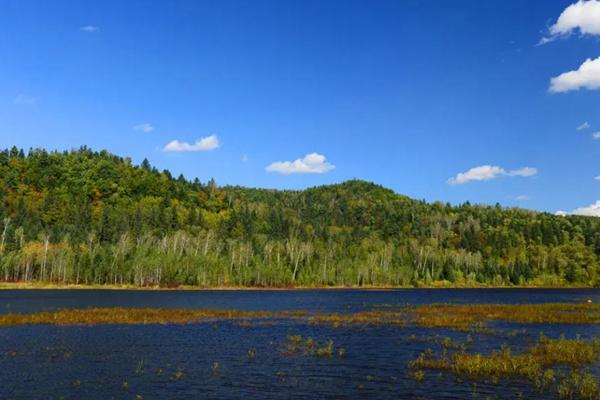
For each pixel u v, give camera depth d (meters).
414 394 28.42
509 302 111.62
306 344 45.69
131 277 165.75
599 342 43.81
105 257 162.88
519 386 29.88
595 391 27.83
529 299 124.50
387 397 27.86
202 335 51.41
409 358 39.00
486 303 107.56
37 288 148.75
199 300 111.25
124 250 167.75
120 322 61.28
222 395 28.20
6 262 157.88
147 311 72.62
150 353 40.78
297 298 125.19
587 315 71.19
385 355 40.22
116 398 27.39
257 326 59.47
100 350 41.81
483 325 60.66
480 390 29.09
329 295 142.50
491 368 33.75
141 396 27.80
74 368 34.72
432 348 43.50
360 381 31.44
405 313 76.44
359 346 44.66
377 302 110.31
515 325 61.06
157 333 52.47
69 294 123.44
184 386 30.09
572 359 37.12
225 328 57.34
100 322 60.81
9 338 47.44
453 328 57.44
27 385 29.89
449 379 31.81
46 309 79.12
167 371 34.19
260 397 27.88
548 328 58.12
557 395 27.98
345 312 80.00
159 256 169.75
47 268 164.75
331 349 42.09
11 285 149.50
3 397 27.34
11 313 70.94
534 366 33.62
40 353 39.97
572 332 54.66
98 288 154.38
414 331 54.97
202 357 39.22
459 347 43.72
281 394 28.48
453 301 115.19
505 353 38.09
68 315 65.44
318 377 32.56
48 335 49.75
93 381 31.09
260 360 38.16
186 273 171.75
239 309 87.94
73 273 160.62
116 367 35.25
